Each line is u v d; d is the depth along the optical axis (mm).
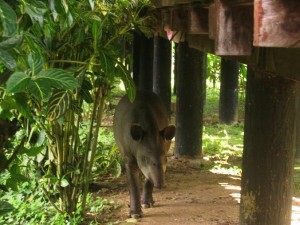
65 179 5543
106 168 6219
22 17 2500
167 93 11109
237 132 11562
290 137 4562
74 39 4488
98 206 6246
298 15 1911
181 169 8383
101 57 4352
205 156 9297
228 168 8531
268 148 4539
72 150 5648
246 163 4703
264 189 4613
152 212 6203
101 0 4266
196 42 5449
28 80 2074
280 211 4641
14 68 2100
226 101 12328
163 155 5723
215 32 2781
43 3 2344
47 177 5574
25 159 5891
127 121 6117
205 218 6012
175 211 6254
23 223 5562
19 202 5910
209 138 10602
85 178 5781
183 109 8961
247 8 2615
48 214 5840
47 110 4102
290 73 3334
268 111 4488
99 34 4340
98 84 5375
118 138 6348
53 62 4270
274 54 3613
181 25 4531
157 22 5664
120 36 5215
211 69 16469
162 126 6355
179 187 7355
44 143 5512
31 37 2506
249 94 4586
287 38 1919
